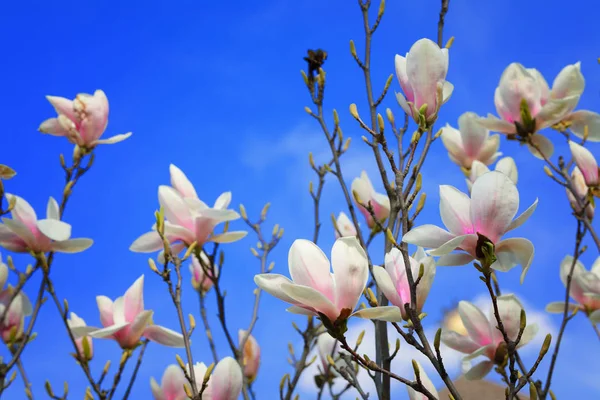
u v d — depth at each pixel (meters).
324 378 1.91
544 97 1.75
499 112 1.78
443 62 1.46
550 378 1.53
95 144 1.82
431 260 1.39
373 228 1.87
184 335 1.56
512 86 1.73
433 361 1.31
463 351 1.61
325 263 1.32
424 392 1.32
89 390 1.65
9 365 1.64
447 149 2.01
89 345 1.72
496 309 1.33
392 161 1.42
